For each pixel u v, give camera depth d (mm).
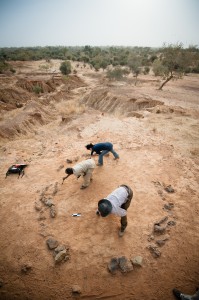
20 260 4102
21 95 26766
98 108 23578
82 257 4117
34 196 5852
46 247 4348
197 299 3252
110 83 38875
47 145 9930
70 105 23062
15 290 3635
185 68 29344
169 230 4695
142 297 3506
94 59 73562
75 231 4688
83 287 3641
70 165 7359
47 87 33219
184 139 9805
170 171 6984
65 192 5918
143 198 5660
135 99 20797
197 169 7211
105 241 4434
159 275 3812
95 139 9867
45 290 3623
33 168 7348
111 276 3789
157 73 44156
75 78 43469
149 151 8352
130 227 4762
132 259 3986
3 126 13977
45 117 18750
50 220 5000
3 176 6930
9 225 4918
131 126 11742
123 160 7570
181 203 5543
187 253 4211
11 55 90812
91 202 5531
